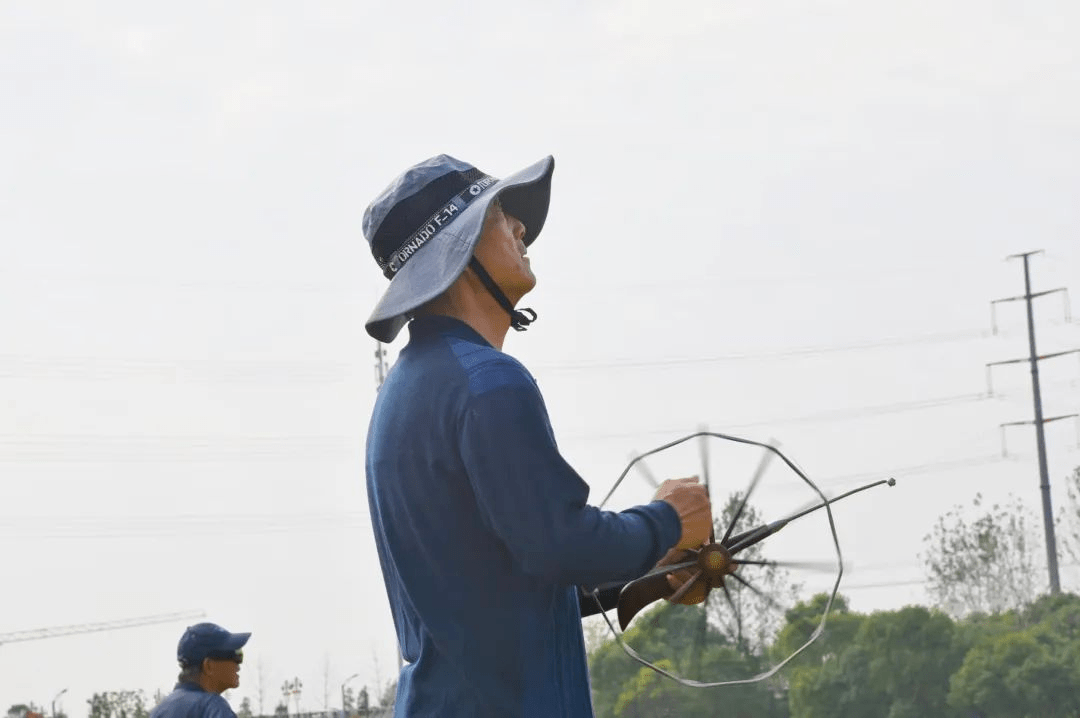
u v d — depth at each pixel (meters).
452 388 4.12
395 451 4.22
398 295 4.34
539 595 4.14
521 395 4.07
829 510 4.77
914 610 73.94
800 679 71.25
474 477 4.03
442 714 4.15
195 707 9.98
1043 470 87.31
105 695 87.38
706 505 4.30
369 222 4.53
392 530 4.24
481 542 4.11
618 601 4.88
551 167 4.40
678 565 4.79
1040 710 71.12
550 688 4.12
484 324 4.45
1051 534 85.19
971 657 73.06
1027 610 83.38
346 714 93.94
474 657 4.11
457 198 4.45
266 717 96.31
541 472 3.99
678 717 53.84
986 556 85.44
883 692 71.75
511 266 4.46
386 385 4.41
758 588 4.84
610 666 51.62
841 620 73.94
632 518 4.15
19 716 86.06
